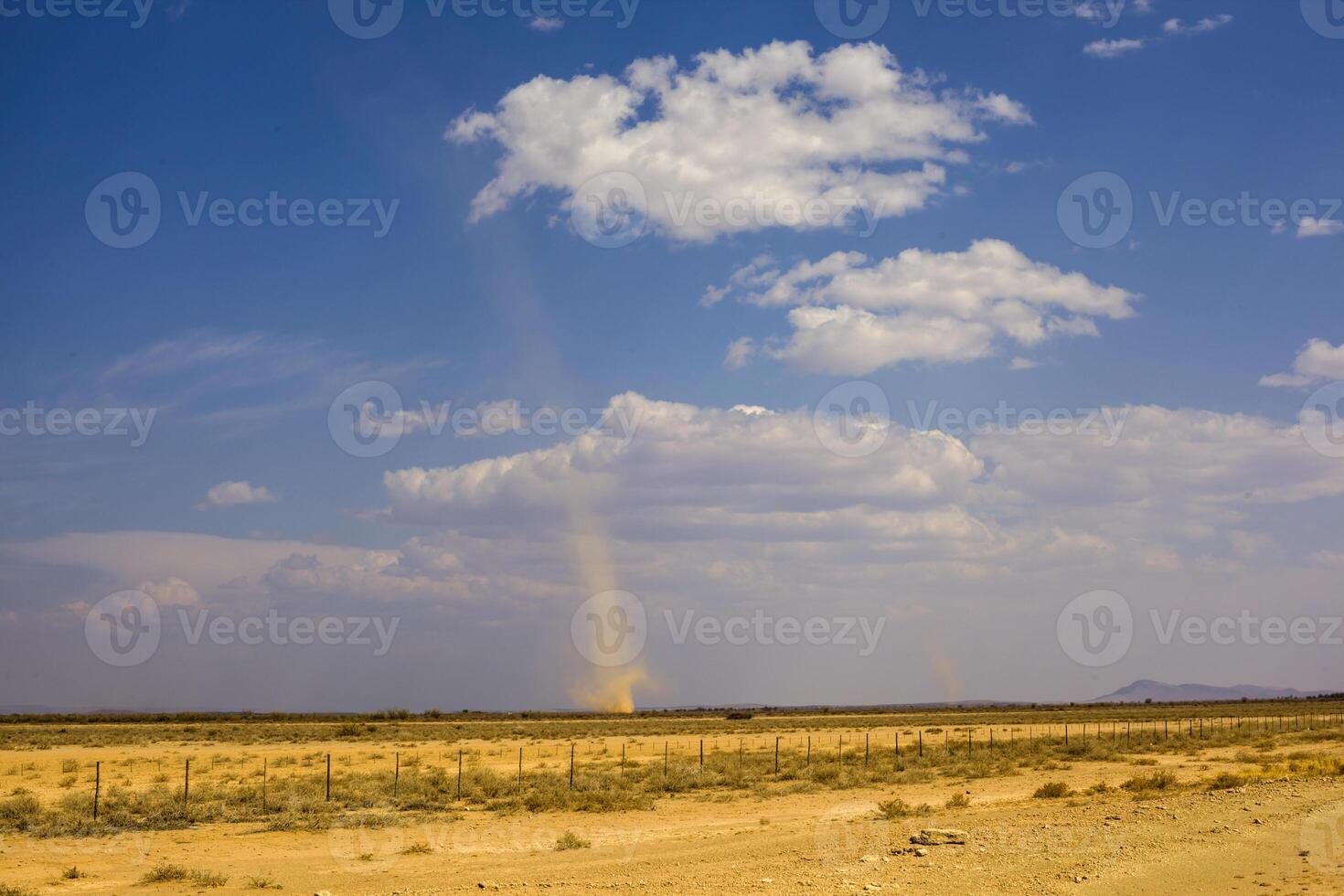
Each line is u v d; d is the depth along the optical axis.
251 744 81.12
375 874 21.22
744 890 17.16
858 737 84.62
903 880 17.36
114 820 29.34
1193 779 37.78
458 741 83.75
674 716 192.62
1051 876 16.83
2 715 164.75
